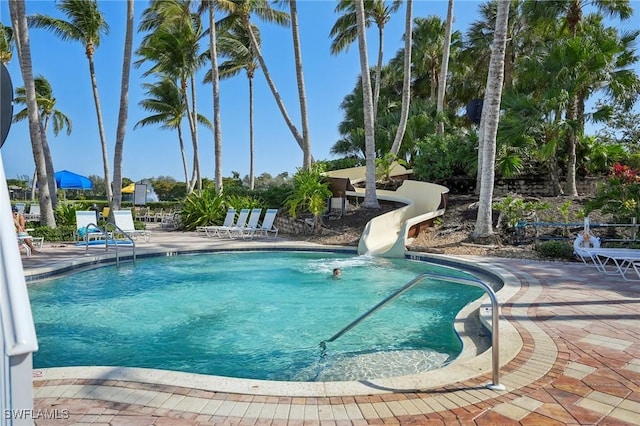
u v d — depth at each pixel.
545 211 12.30
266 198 17.64
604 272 7.59
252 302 6.49
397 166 21.09
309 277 8.37
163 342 4.66
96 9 20.03
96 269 8.87
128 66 15.23
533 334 4.01
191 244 12.11
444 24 26.84
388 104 29.06
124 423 2.31
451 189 17.53
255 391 2.75
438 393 2.75
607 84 14.12
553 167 14.63
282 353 4.31
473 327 4.64
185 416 2.41
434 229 12.50
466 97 28.20
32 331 1.09
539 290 6.07
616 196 9.70
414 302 6.47
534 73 14.53
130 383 2.85
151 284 7.73
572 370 3.13
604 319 4.54
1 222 1.11
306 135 17.06
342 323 5.38
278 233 15.77
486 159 11.05
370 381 2.94
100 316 5.68
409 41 18.22
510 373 3.07
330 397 2.68
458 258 9.38
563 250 9.30
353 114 30.38
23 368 1.08
